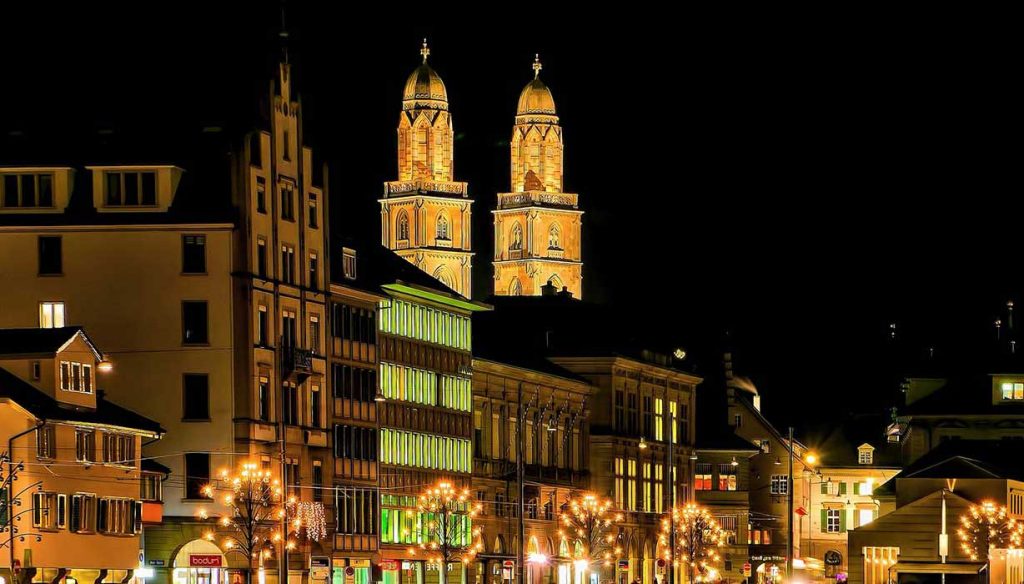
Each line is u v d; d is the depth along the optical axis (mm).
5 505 185000
